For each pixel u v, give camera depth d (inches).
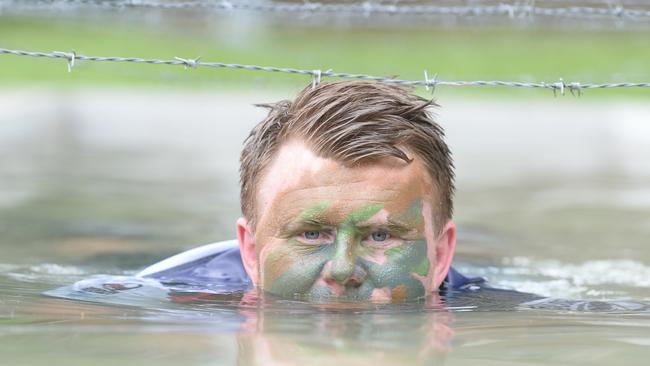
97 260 244.4
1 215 321.1
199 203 356.5
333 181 162.6
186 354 119.9
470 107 900.0
